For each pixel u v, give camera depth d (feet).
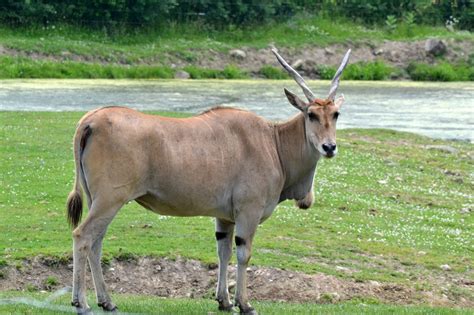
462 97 194.59
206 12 241.96
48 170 97.09
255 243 74.18
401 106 174.19
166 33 230.68
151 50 218.38
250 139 54.49
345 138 128.67
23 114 134.41
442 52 244.42
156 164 51.29
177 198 52.49
